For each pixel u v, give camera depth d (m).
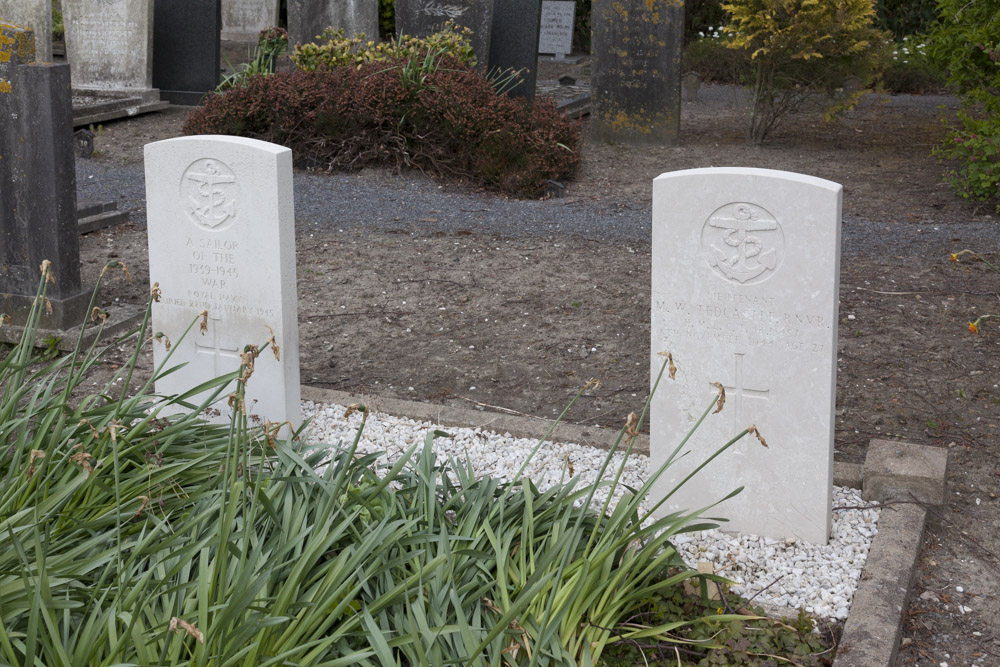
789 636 3.38
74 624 2.97
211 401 4.04
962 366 5.93
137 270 7.52
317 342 6.40
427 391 5.71
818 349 3.80
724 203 3.79
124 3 13.34
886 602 3.54
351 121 10.48
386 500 3.58
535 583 3.05
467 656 2.88
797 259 3.74
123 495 3.58
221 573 2.80
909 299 6.97
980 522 4.32
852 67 11.83
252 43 18.64
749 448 4.01
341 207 9.27
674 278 3.94
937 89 17.08
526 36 12.40
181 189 4.77
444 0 12.39
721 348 3.94
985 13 9.27
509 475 4.57
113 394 5.35
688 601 3.55
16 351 4.06
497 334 6.52
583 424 5.27
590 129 12.38
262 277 4.73
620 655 3.32
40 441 3.63
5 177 5.95
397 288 7.31
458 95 10.39
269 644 2.87
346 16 13.11
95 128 12.48
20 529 3.09
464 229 8.69
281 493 3.53
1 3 11.95
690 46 19.02
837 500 4.35
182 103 14.23
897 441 4.70
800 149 12.04
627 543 3.37
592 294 7.19
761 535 4.09
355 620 2.94
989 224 8.71
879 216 9.03
